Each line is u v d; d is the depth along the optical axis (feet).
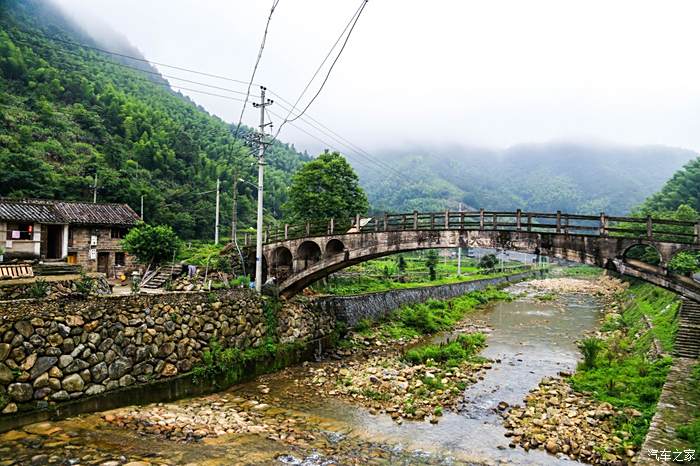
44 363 54.85
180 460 47.39
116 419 56.65
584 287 266.57
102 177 189.26
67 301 59.11
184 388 69.21
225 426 58.08
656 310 121.08
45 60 333.21
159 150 265.13
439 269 244.83
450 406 69.31
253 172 326.03
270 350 86.02
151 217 192.65
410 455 52.65
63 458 45.70
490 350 108.27
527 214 76.69
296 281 100.48
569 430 58.49
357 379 80.89
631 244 67.87
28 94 280.10
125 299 65.41
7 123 229.66
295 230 116.88
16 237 98.68
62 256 111.86
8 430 50.83
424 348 102.17
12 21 374.22
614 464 49.42
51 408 54.44
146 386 64.44
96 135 270.05
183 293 74.18
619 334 116.16
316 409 67.21
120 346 62.95
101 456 46.75
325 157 140.87
